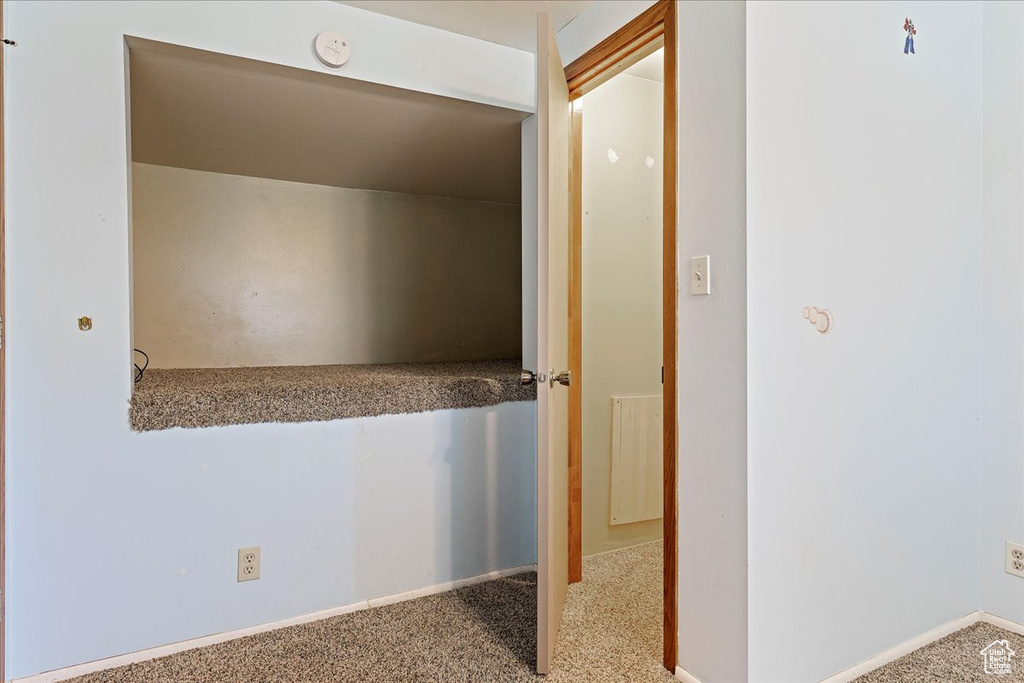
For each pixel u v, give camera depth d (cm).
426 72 203
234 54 173
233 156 269
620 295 256
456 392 219
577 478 229
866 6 166
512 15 197
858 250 165
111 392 163
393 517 207
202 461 176
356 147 258
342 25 188
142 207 278
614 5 188
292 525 190
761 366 144
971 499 197
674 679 162
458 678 161
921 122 180
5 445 150
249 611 184
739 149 144
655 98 265
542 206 164
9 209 150
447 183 324
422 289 357
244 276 302
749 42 142
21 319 152
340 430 197
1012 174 190
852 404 164
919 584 182
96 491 162
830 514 159
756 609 143
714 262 152
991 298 196
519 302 396
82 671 161
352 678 160
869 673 166
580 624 193
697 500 158
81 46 157
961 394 194
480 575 226
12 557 152
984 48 197
